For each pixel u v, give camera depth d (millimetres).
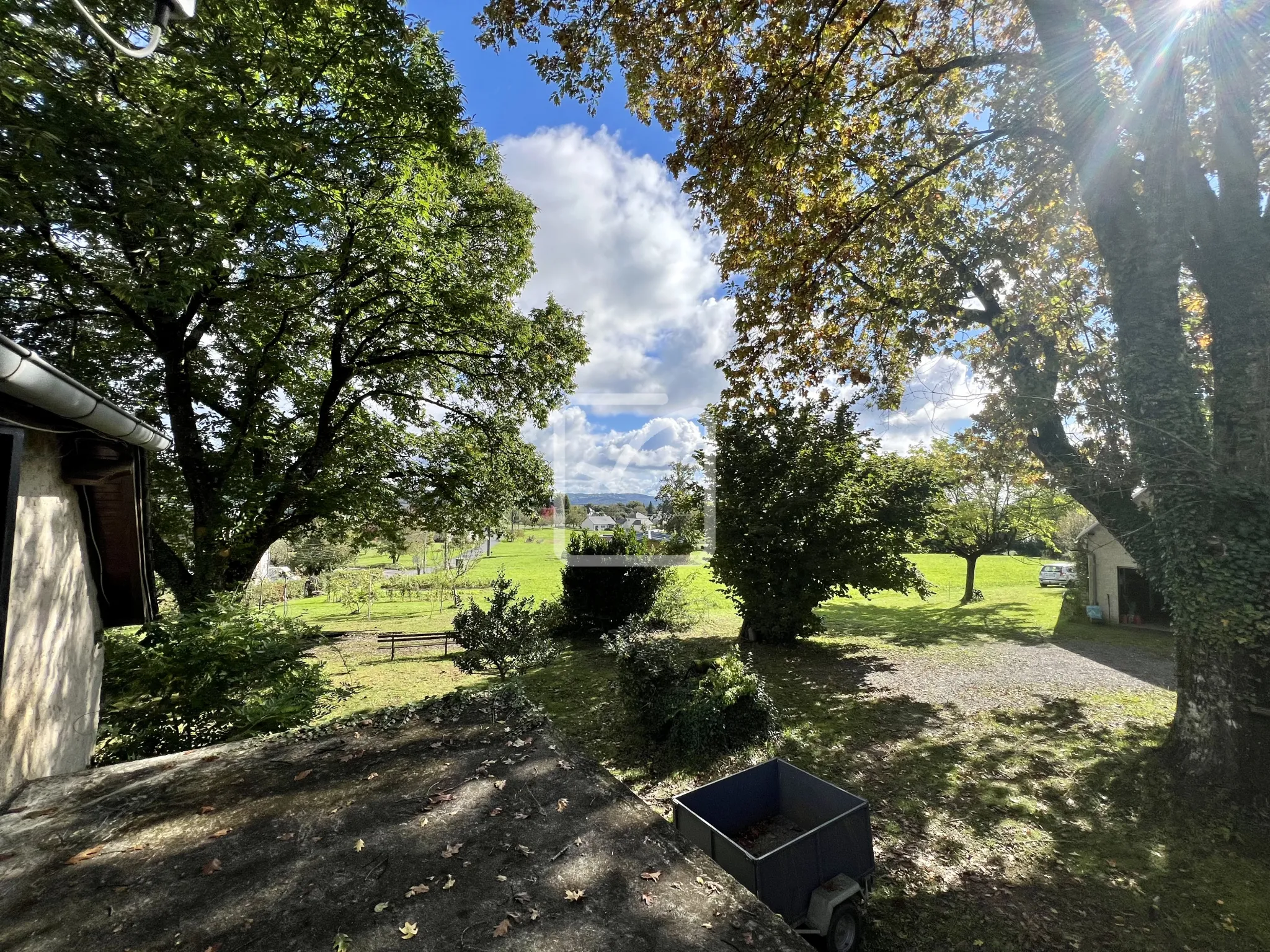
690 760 6723
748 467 13016
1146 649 12688
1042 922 3779
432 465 13336
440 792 2648
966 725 7871
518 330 12773
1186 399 5559
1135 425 5871
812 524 12648
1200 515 5391
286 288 9555
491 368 13062
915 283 10117
